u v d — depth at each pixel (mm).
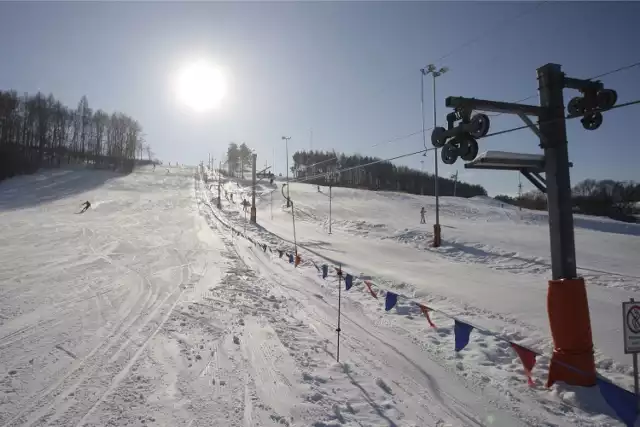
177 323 9203
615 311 11125
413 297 13164
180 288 13172
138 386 5922
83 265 16594
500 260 20719
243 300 11984
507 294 13023
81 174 85812
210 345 7848
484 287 14211
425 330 9508
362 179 109812
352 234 34000
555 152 6559
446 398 6070
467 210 58250
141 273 15562
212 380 6266
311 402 5688
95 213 41750
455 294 13086
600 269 17719
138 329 8648
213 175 105375
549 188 6656
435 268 18562
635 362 5016
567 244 6484
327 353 7859
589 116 6707
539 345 8438
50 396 5535
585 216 62562
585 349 6227
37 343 7555
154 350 7418
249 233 33688
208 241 27688
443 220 45031
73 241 23766
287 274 17406
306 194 69312
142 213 43875
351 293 13812
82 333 8234
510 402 5938
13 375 6145
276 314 10703
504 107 6453
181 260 19406
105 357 7004
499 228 34906
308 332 9227
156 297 11766
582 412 5633
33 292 11625
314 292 13945
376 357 7746
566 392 6062
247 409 5395
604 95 6438
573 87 6723
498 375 6918
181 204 54969
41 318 9172
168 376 6332
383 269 18312
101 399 5480
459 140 6504
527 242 25766
